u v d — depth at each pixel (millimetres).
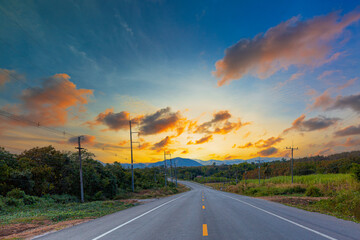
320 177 39156
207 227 7844
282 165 90688
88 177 33688
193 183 140250
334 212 12320
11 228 9352
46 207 20891
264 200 22031
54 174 29641
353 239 6059
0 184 22828
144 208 16047
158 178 90188
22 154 30141
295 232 6926
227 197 27672
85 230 8180
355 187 20750
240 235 6559
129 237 6680
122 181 49406
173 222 9148
